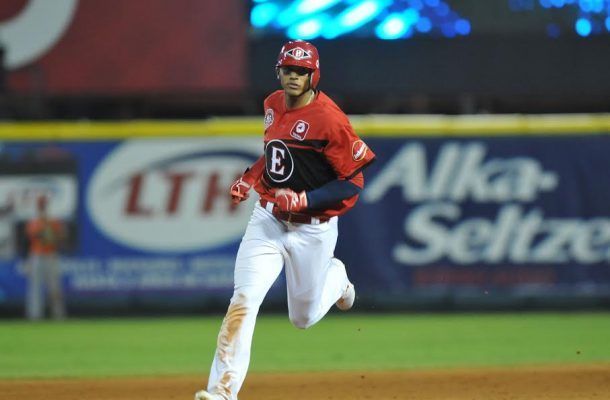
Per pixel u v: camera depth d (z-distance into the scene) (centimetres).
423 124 5406
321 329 4750
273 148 1922
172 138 5397
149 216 5403
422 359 3569
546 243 5406
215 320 5269
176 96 5191
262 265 1936
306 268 1995
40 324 5106
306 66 1855
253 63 5141
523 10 5191
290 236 1955
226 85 5141
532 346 3956
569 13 5203
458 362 3459
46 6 5128
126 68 5141
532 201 5406
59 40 5131
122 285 5400
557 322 4962
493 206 5409
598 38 5222
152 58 5138
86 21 5138
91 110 5738
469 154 5403
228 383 1864
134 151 5397
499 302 5628
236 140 5394
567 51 5222
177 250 5406
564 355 3641
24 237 5353
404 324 4944
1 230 5353
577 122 5406
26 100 5459
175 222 5403
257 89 5144
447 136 5412
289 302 2095
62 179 5378
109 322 5200
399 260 5388
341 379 2886
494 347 3934
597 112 5928
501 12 5188
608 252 5412
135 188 5400
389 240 5391
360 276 5378
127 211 5400
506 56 5206
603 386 2681
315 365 3412
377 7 5150
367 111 5744
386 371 3075
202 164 5400
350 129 1898
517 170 5409
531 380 2803
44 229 5294
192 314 5566
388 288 5378
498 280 5403
